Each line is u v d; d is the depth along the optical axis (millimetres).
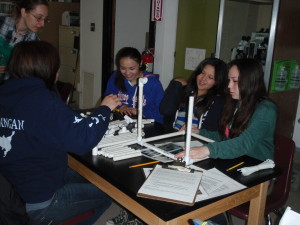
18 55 1284
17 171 1282
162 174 1282
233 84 1673
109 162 1438
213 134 1933
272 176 1396
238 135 1686
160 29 3715
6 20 2240
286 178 1740
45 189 1333
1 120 1267
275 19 2934
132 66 2354
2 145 1268
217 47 3363
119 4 4355
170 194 1143
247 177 1354
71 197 1433
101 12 4355
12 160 1271
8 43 2252
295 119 3707
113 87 2639
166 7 3609
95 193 1520
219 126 1879
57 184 1378
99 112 1361
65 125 1203
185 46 3688
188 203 1094
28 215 1270
